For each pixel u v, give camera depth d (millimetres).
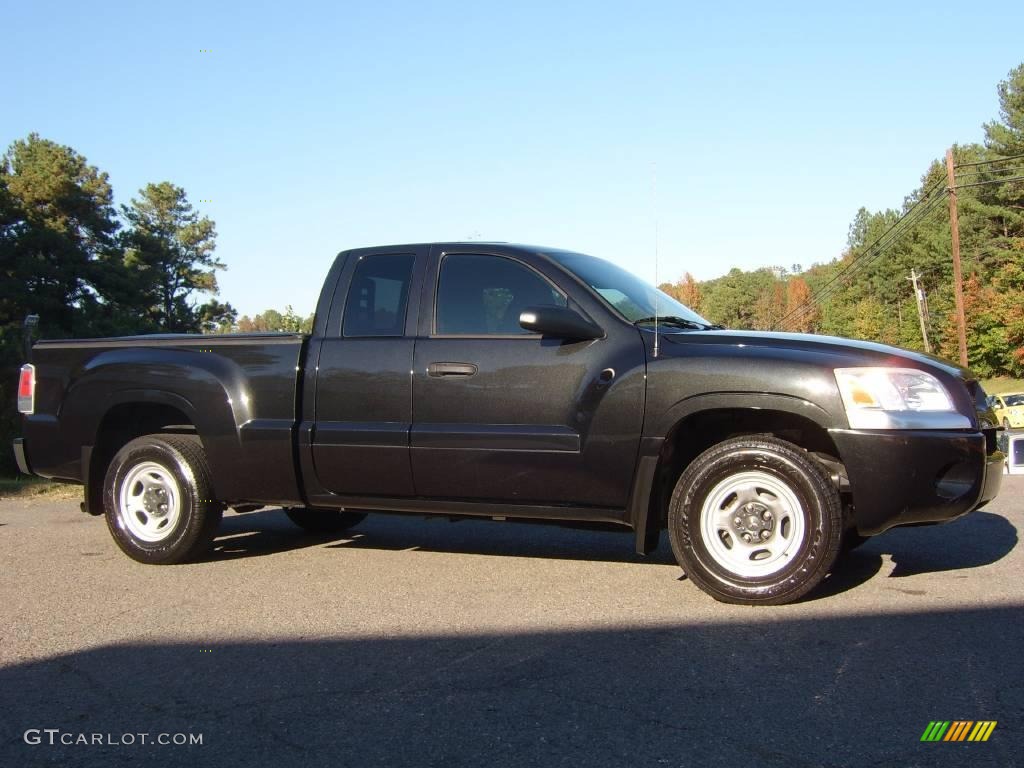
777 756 2928
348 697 3553
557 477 5004
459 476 5211
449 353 5277
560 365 5027
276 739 3188
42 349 6516
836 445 4461
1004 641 3971
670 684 3570
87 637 4410
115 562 6113
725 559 4676
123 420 6383
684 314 5691
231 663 3986
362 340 5539
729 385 4629
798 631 4180
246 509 6164
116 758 3082
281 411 5668
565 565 5742
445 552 6242
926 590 4840
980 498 4562
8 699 3637
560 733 3152
